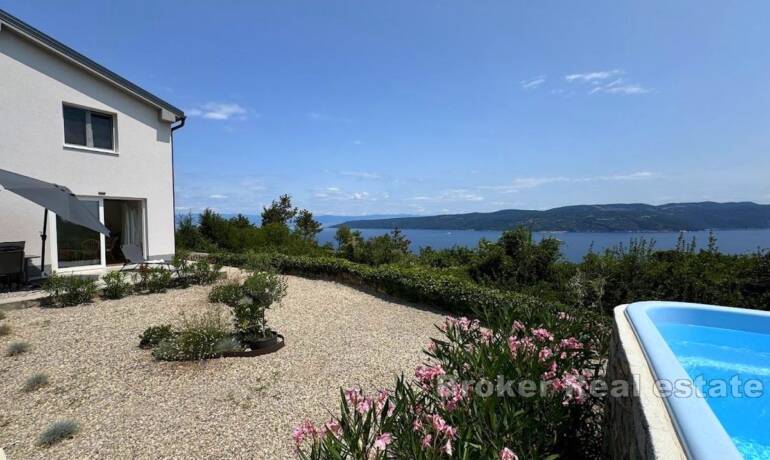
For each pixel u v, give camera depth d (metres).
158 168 11.72
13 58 8.72
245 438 3.26
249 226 19.72
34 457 2.96
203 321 5.52
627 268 6.36
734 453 1.42
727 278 5.54
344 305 8.39
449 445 1.87
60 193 7.59
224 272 10.65
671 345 3.76
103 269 10.31
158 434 3.29
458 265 10.26
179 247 16.97
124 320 6.46
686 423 1.62
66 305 7.29
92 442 3.16
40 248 9.13
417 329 6.67
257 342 5.29
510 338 3.12
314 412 3.74
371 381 4.52
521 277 8.01
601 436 2.81
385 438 1.89
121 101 10.77
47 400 3.83
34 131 9.07
